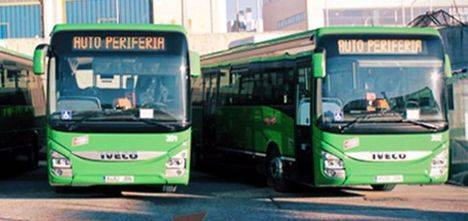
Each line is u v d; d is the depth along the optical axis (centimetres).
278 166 1472
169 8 4209
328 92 1272
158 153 1252
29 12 4219
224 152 1814
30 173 2039
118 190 1515
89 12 4231
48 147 1252
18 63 1914
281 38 1469
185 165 1266
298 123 1365
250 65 1639
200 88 2000
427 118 1280
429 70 1298
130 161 1245
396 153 1265
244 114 1672
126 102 1256
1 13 4228
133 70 1273
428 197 1380
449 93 1620
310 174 1315
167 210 1219
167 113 1262
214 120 1883
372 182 1259
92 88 1260
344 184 1262
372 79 1280
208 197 1405
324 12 6169
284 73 1445
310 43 1321
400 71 1288
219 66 1852
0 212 1203
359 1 6159
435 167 1277
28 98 2031
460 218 1115
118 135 1244
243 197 1403
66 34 1278
